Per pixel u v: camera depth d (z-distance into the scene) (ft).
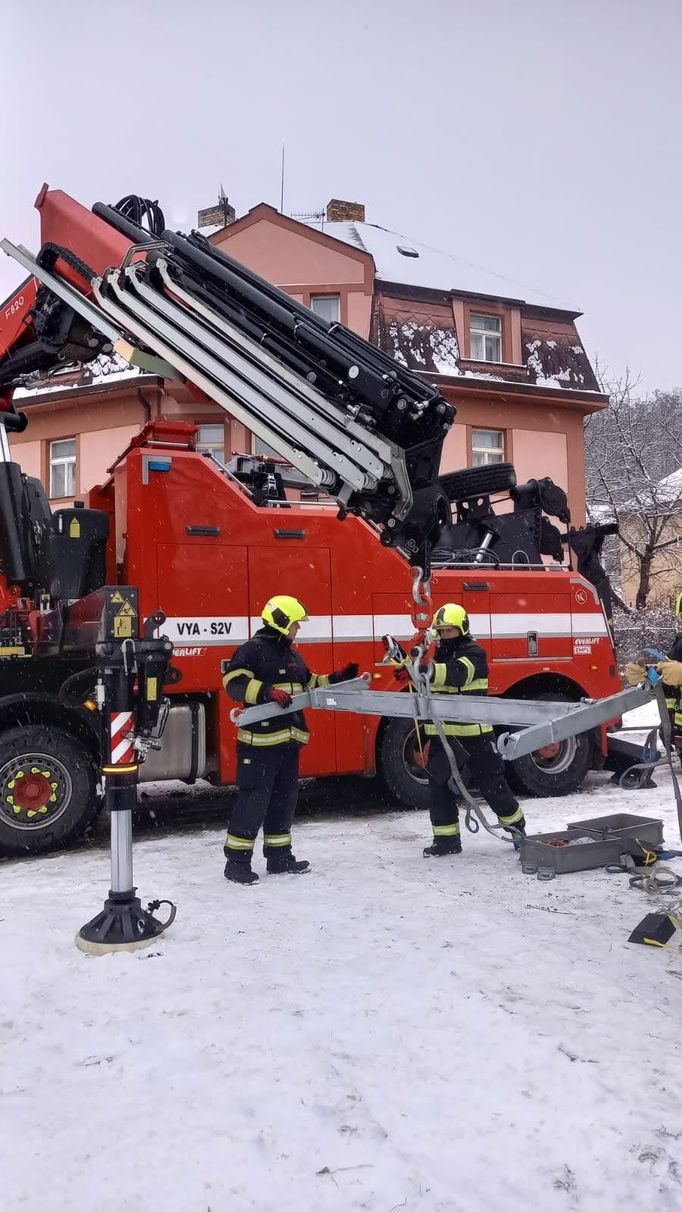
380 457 15.37
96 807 21.31
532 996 11.79
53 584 21.56
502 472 27.86
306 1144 8.49
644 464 86.53
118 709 14.19
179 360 17.30
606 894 16.43
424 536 15.98
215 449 61.46
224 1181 7.96
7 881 18.03
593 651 27.81
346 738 23.97
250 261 65.46
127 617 14.32
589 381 72.02
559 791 26.84
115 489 22.97
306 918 15.10
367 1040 10.60
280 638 18.33
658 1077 9.59
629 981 12.28
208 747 22.79
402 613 24.81
